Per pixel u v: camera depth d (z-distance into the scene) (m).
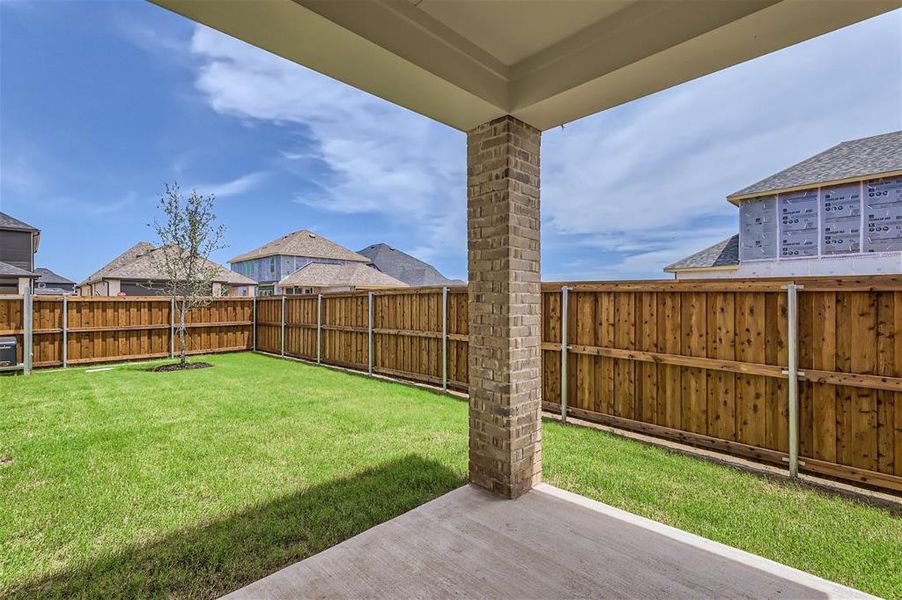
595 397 5.15
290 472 3.69
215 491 3.32
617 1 2.38
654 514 3.03
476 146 3.41
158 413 5.55
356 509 3.06
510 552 2.52
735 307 4.08
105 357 10.00
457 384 6.72
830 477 3.54
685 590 2.20
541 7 2.42
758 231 12.91
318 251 34.16
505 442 3.20
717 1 2.11
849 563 2.47
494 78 2.95
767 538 2.72
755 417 3.95
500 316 3.23
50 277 37.53
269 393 6.80
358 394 6.74
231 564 2.42
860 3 1.89
